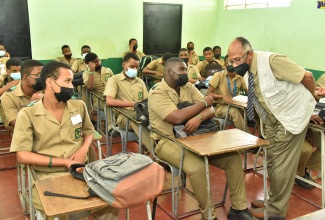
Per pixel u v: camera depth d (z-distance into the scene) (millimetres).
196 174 2045
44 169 1794
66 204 1223
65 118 1846
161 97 2279
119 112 2988
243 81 3826
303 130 2170
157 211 2434
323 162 2428
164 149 2271
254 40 6301
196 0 7047
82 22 6066
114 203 1245
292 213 2457
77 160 1818
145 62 5715
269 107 2166
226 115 3457
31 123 1755
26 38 5660
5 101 2379
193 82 4680
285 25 5590
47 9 5730
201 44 7379
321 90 3012
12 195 2625
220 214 2412
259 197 2688
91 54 4031
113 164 1373
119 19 6379
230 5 6875
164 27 6855
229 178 2178
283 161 2225
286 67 2061
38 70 2258
